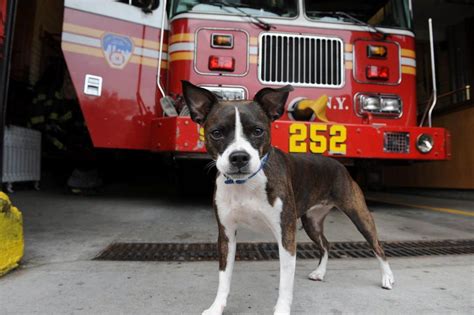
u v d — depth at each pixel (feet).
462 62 30.25
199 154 13.56
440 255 9.82
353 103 14.94
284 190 6.12
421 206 19.27
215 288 7.24
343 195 7.92
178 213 15.06
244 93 14.48
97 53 14.23
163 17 14.74
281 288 5.87
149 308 6.30
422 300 6.75
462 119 26.78
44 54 27.27
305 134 13.10
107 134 14.28
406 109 15.35
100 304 6.42
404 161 15.96
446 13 28.99
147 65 14.89
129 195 20.83
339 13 15.39
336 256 9.67
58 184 23.65
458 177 26.99
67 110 21.74
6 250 7.90
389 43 15.38
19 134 19.10
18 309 6.19
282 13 15.01
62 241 10.52
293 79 14.69
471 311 6.28
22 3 24.70
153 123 14.26
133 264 8.67
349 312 6.22
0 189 8.68
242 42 14.62
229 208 6.10
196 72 14.44
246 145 5.49
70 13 13.94
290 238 6.02
